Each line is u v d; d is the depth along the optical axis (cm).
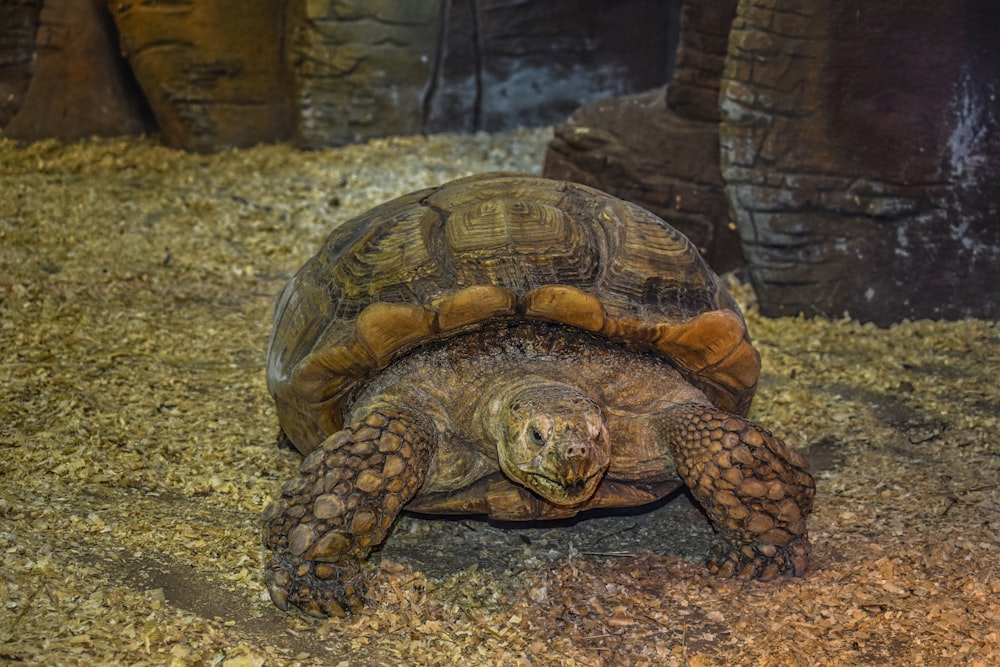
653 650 124
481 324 137
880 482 158
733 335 138
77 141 379
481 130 396
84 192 302
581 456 124
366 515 127
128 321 207
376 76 372
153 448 160
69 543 135
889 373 195
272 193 311
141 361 190
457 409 135
